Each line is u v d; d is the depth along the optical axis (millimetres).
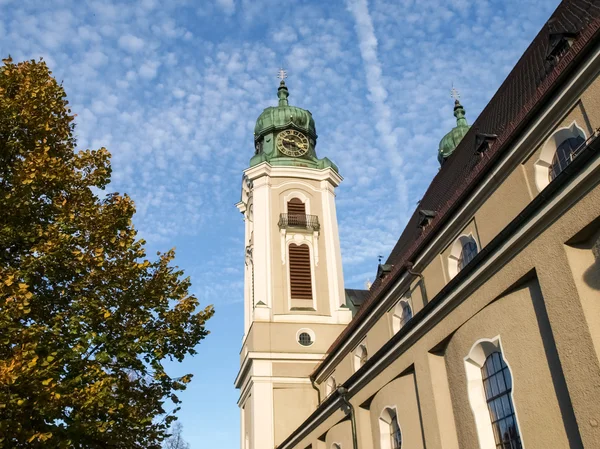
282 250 43250
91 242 17281
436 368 17531
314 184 46531
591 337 11359
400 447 20047
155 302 17875
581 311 11656
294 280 42562
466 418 15789
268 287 41844
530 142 16359
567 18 21484
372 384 21594
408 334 18688
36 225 16312
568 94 14664
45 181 16500
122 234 18047
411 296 24406
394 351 19703
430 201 29469
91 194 18156
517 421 13633
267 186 45375
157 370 17469
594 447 11016
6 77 17391
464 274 15656
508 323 14172
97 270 16766
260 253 42875
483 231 18578
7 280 13797
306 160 47656
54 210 16984
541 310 13266
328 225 44938
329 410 25281
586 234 12031
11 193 15945
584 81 14219
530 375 13297
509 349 14047
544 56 22188
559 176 11969
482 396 15688
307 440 28422
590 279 11906
